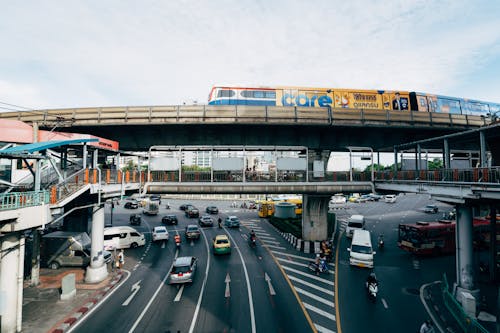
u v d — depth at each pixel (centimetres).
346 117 2402
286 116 2344
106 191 1798
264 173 2405
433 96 2920
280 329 1227
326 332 1197
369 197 7206
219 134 2534
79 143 1628
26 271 2062
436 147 3022
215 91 2528
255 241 2809
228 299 1550
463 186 1492
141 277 1931
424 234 2431
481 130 1471
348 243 2908
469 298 1405
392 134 2759
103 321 1312
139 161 2308
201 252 2562
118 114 2294
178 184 2244
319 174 2450
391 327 1240
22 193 1200
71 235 2216
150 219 4366
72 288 1574
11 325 1175
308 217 2767
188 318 1335
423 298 1571
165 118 2291
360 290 1681
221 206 6378
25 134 1524
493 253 1900
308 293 1631
